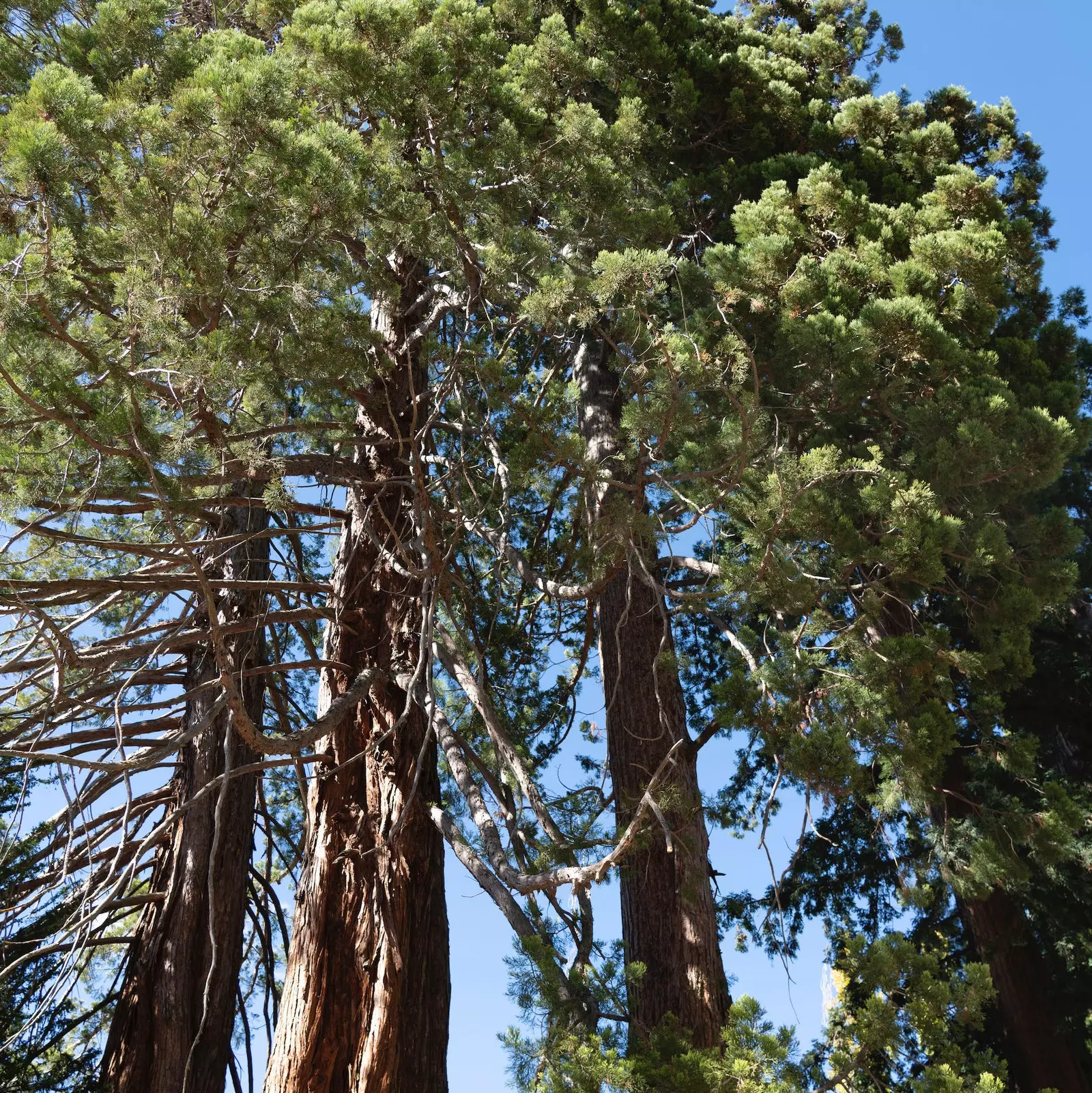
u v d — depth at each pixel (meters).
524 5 9.09
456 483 8.61
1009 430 8.10
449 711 11.50
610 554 6.93
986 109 14.16
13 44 6.89
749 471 7.40
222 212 5.93
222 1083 8.48
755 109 11.70
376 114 7.03
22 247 4.91
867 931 12.72
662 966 7.86
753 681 7.28
